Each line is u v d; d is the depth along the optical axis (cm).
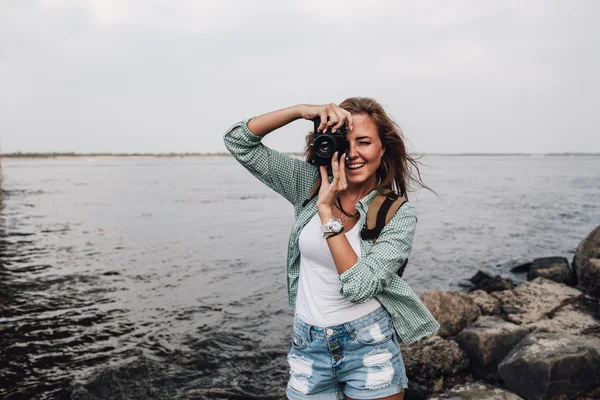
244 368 501
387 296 189
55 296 768
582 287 646
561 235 1486
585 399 363
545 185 4484
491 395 367
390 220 182
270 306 719
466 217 1970
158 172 8644
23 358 522
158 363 509
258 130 198
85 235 1432
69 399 435
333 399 193
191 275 925
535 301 567
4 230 1521
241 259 1092
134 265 1012
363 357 184
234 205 2522
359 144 186
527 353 384
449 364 432
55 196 2961
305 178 206
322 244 185
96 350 545
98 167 12319
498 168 11025
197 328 620
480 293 611
